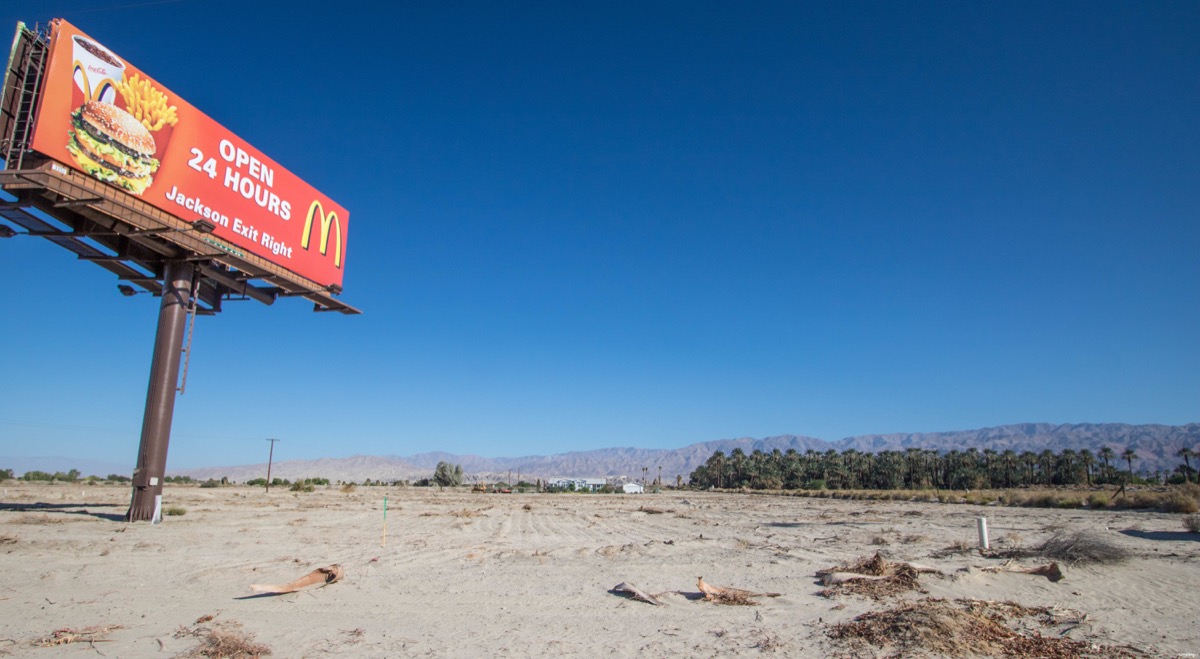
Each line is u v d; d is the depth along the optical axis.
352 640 8.80
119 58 23.39
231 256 27.92
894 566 13.98
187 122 26.08
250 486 93.75
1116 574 13.55
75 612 10.37
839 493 91.19
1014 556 16.12
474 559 17.52
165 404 26.36
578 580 13.94
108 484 88.00
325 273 34.69
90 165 22.23
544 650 8.36
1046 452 140.62
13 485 69.50
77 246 27.03
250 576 13.94
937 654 7.91
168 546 18.83
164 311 26.91
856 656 7.90
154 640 8.67
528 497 84.12
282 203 31.36
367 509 42.09
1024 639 8.70
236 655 7.93
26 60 21.45
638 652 8.25
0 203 22.84
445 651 8.30
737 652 8.21
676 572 15.09
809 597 11.73
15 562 15.41
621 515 42.38
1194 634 9.04
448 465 153.12
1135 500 42.47
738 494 114.31
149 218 24.31
